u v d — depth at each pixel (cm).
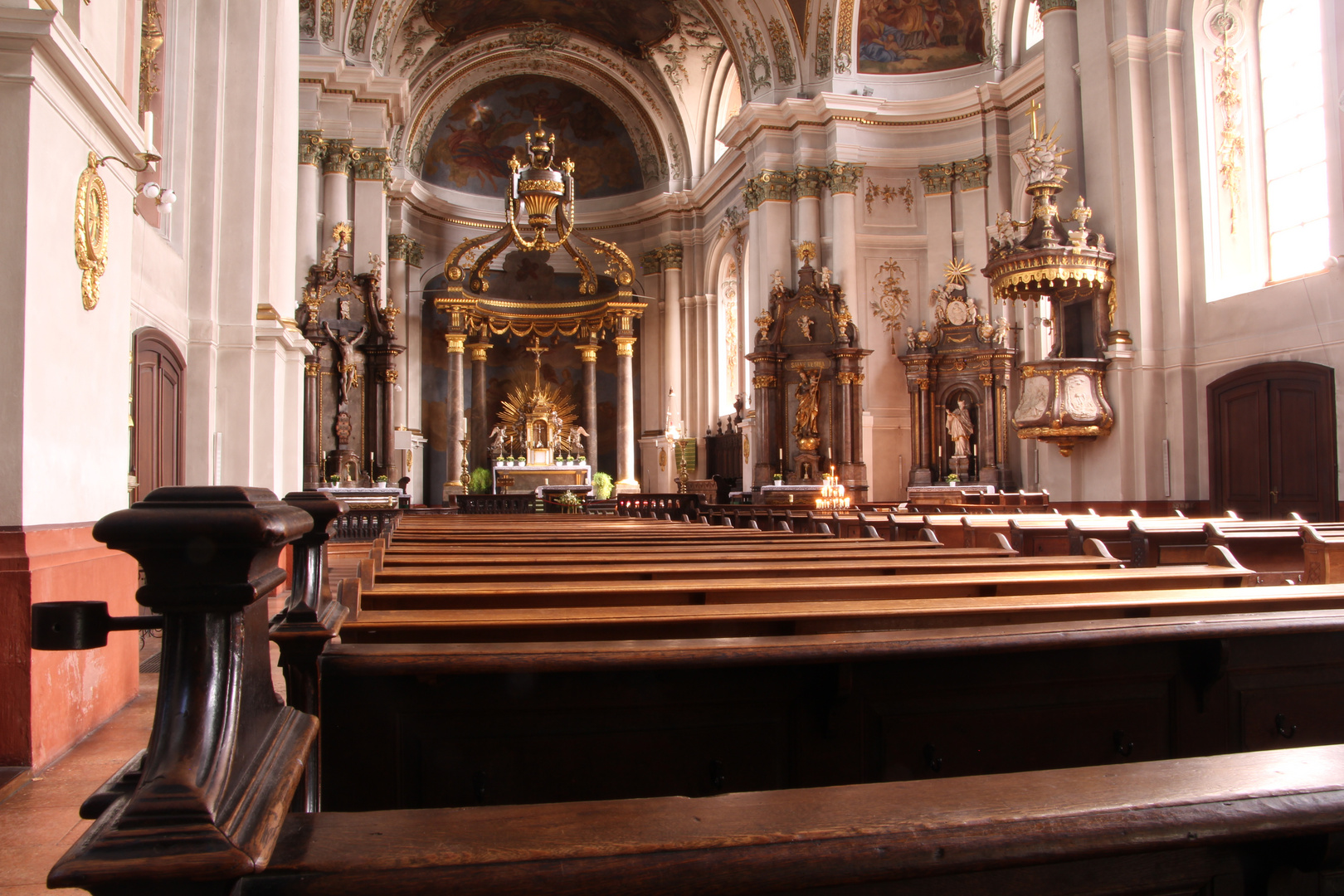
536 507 2469
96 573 482
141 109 814
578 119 3197
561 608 379
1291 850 160
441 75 2900
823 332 2212
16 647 409
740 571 526
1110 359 1393
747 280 2625
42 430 438
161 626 149
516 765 275
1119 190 1419
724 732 289
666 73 2952
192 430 943
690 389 3016
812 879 134
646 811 149
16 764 408
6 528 416
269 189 1066
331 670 255
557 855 133
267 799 127
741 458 2673
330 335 2050
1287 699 338
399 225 2814
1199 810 150
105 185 505
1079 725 317
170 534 126
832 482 1702
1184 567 534
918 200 2269
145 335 793
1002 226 1501
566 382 3225
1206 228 1359
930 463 2122
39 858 315
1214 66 1369
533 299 2967
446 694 271
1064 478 1474
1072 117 1534
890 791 157
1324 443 1184
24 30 414
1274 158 1326
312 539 254
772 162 2322
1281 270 1315
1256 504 1270
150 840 111
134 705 531
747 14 2373
